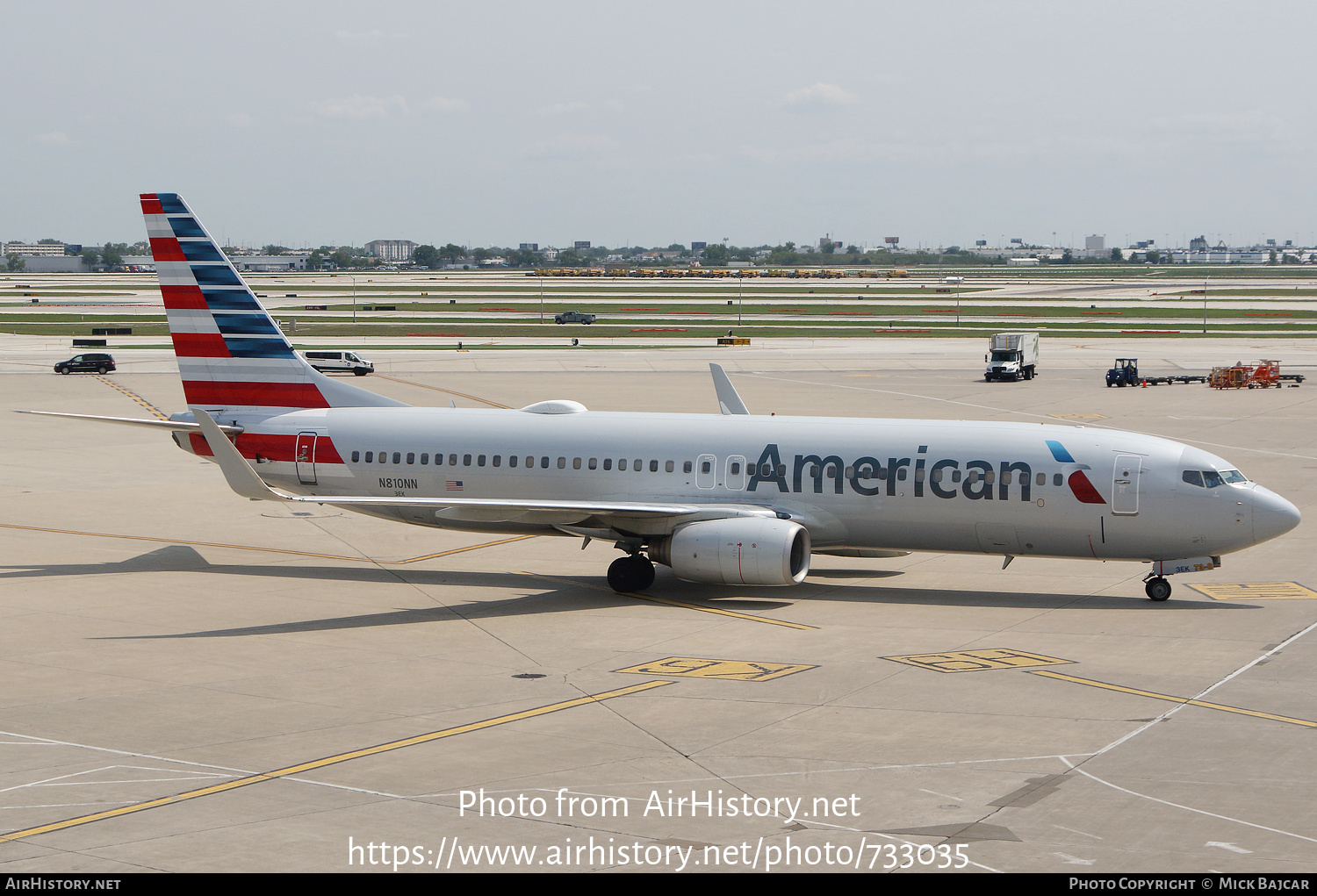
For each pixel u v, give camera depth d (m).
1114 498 49.25
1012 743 32.47
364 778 30.08
